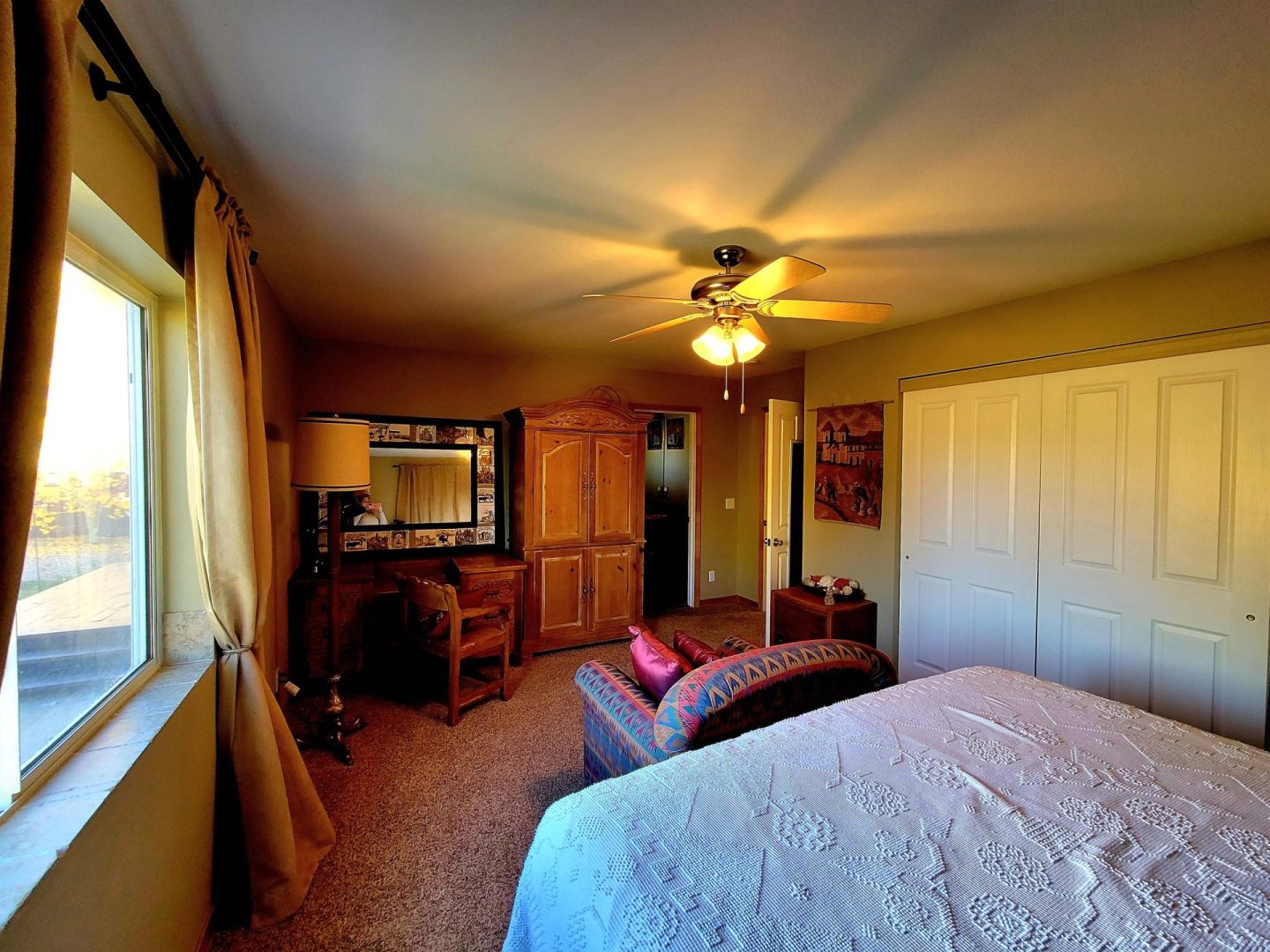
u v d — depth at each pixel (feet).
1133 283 8.21
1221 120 4.54
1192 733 5.07
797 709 6.01
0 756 3.14
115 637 4.58
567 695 11.04
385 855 6.43
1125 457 8.40
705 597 18.42
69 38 2.63
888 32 3.61
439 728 9.61
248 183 5.66
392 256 7.63
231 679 5.50
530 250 7.42
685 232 6.79
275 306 9.44
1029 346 9.49
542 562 13.30
